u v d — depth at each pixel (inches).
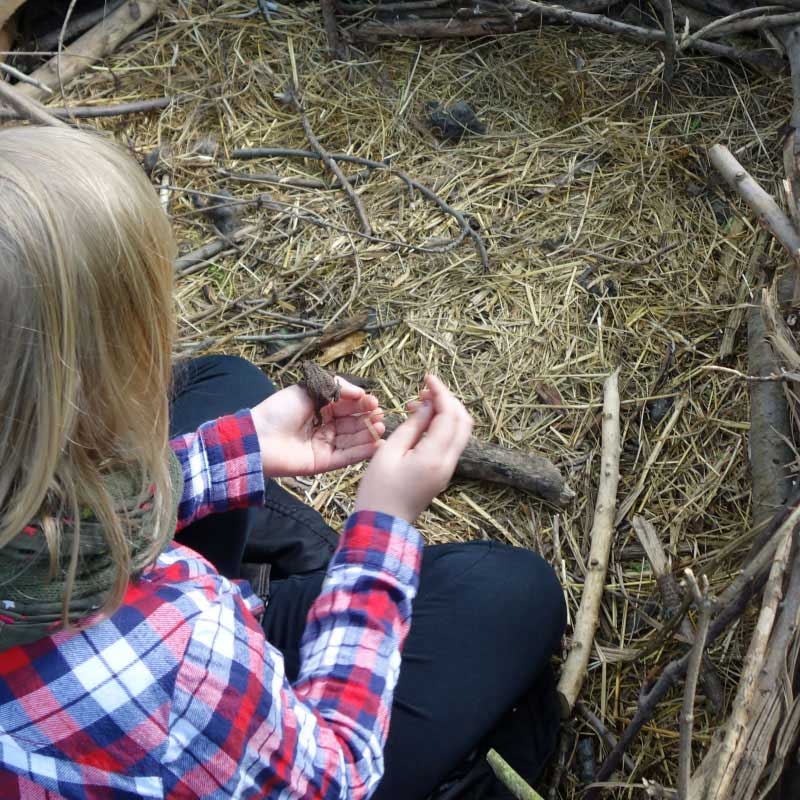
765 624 41.4
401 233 85.3
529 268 82.2
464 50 98.4
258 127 93.8
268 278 83.1
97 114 93.3
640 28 87.6
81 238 24.4
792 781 46.2
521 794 43.3
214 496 45.3
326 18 95.9
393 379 76.6
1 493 25.3
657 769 56.2
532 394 74.7
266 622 52.3
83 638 27.1
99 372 26.0
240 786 29.5
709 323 76.9
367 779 34.5
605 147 89.7
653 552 62.0
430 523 68.6
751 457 65.9
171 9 101.3
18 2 92.5
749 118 88.0
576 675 58.9
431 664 49.1
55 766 27.0
